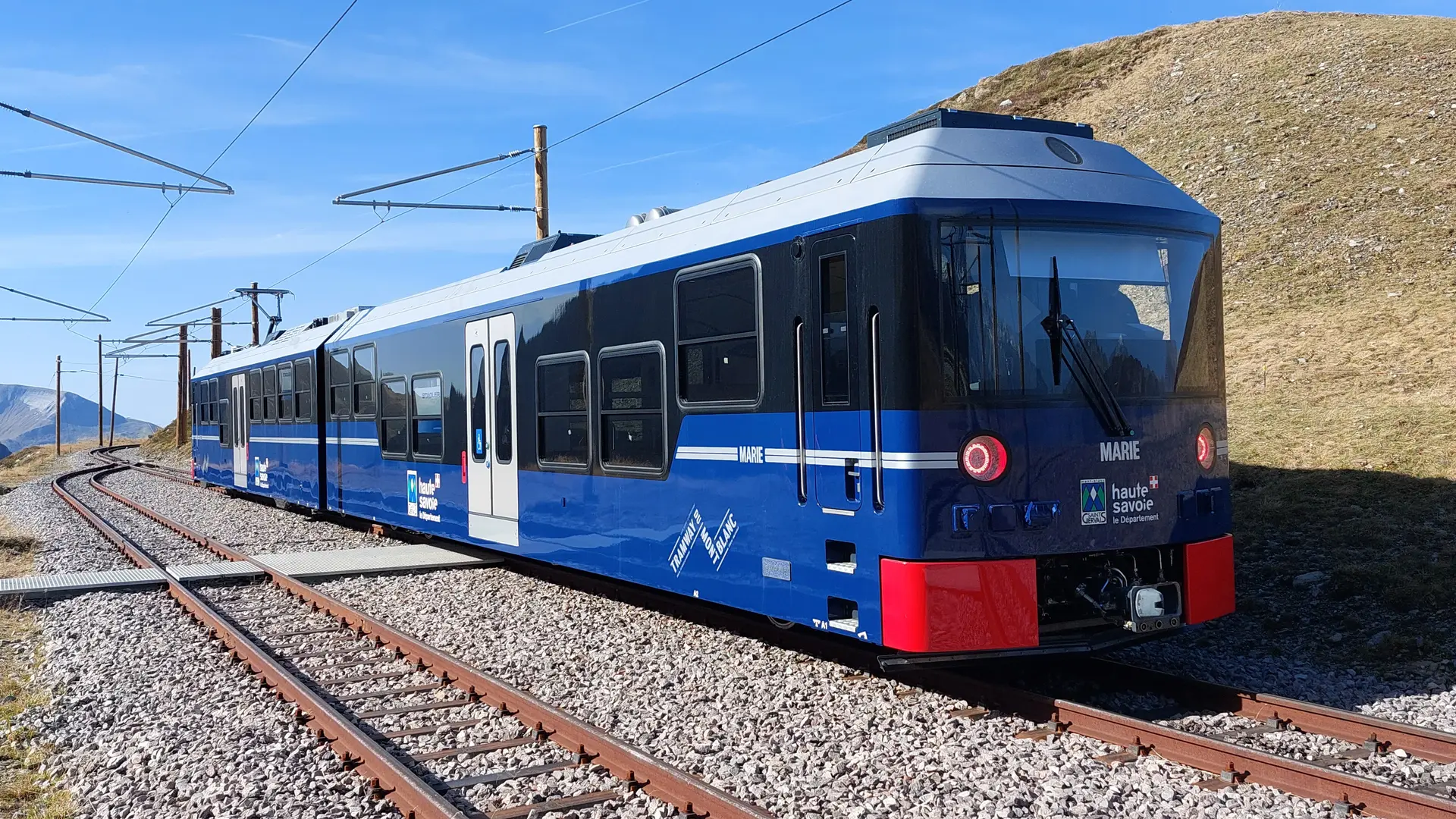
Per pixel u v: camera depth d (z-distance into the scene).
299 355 18.61
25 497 27.53
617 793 5.23
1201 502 7.10
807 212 7.14
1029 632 6.44
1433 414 12.41
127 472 38.56
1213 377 7.27
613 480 9.41
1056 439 6.57
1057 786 5.20
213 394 26.75
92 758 6.19
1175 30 47.91
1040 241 6.63
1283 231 25.58
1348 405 13.85
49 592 11.65
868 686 7.10
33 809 5.41
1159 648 8.05
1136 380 6.86
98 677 8.08
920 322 6.36
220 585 12.30
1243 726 6.09
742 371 7.73
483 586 11.46
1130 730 5.75
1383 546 9.27
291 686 7.10
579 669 7.85
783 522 7.36
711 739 6.12
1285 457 12.25
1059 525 6.53
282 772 5.70
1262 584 9.20
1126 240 6.89
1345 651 7.64
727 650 8.20
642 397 8.96
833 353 6.91
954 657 6.52
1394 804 4.65
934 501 6.32
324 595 10.59
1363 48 35.72
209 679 7.91
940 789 5.21
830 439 6.92
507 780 5.50
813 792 5.23
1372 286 20.98
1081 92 45.75
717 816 4.80
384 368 14.84
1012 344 6.51
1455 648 7.34
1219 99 36.84
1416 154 27.08
